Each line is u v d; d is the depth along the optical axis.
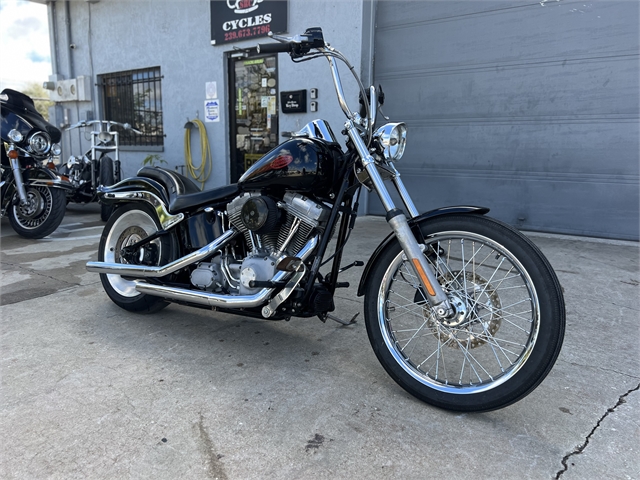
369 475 1.65
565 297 3.40
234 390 2.21
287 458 1.73
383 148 2.09
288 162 2.23
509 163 5.73
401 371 2.13
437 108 6.09
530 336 1.86
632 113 4.97
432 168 6.25
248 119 7.48
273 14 6.74
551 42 5.27
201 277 2.61
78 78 9.21
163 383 2.27
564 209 5.49
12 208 5.47
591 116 5.18
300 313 2.35
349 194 2.34
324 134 2.38
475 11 5.65
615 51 4.96
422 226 2.10
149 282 2.84
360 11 6.10
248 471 1.66
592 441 1.84
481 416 2.01
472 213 2.01
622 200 5.15
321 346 2.70
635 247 4.87
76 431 1.88
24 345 2.68
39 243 5.28
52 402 2.09
